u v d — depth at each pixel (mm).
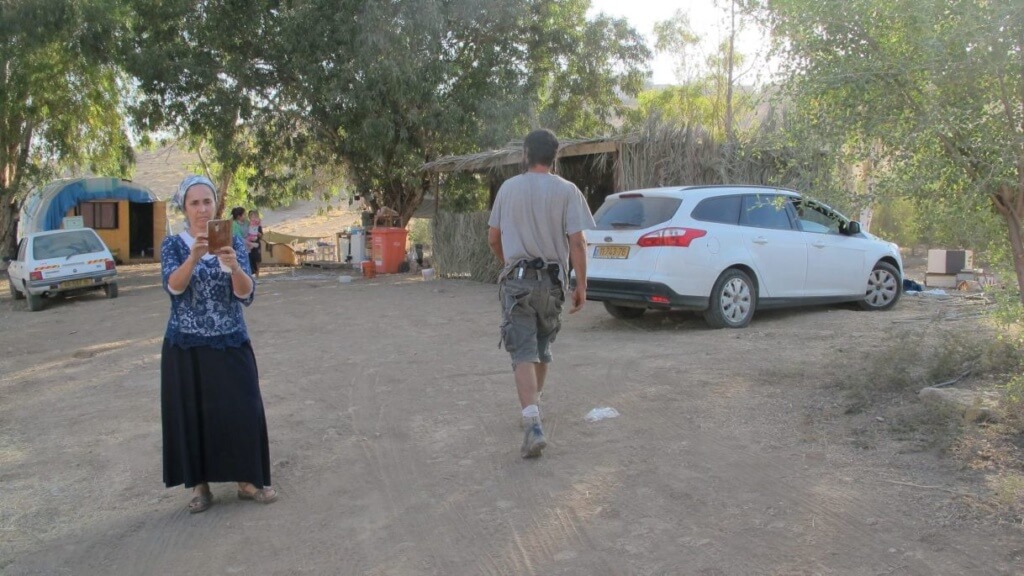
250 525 4207
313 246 30719
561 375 6914
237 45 20078
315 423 5953
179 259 4133
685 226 8727
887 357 6074
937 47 4086
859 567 3361
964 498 3891
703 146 11922
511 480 4570
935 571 3285
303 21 18688
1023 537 3492
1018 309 4906
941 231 4734
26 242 16469
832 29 4566
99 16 19656
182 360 4246
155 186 44344
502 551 3742
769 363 6895
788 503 4004
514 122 20484
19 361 9711
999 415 4797
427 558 3730
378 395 6680
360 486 4656
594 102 23703
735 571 3398
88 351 9891
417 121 19453
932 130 4270
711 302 8867
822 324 9047
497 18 20266
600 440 5141
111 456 5449
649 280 8688
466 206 22250
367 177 21859
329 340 9734
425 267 20609
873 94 4453
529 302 4805
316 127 21078
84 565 3863
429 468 4867
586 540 3781
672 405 5785
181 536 4121
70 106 23750
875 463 4430
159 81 19438
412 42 19109
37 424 6430
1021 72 4133
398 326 10625
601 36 22750
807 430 5043
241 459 4328
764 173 11336
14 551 4039
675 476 4445
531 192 4820
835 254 9891
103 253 16578
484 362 7750
